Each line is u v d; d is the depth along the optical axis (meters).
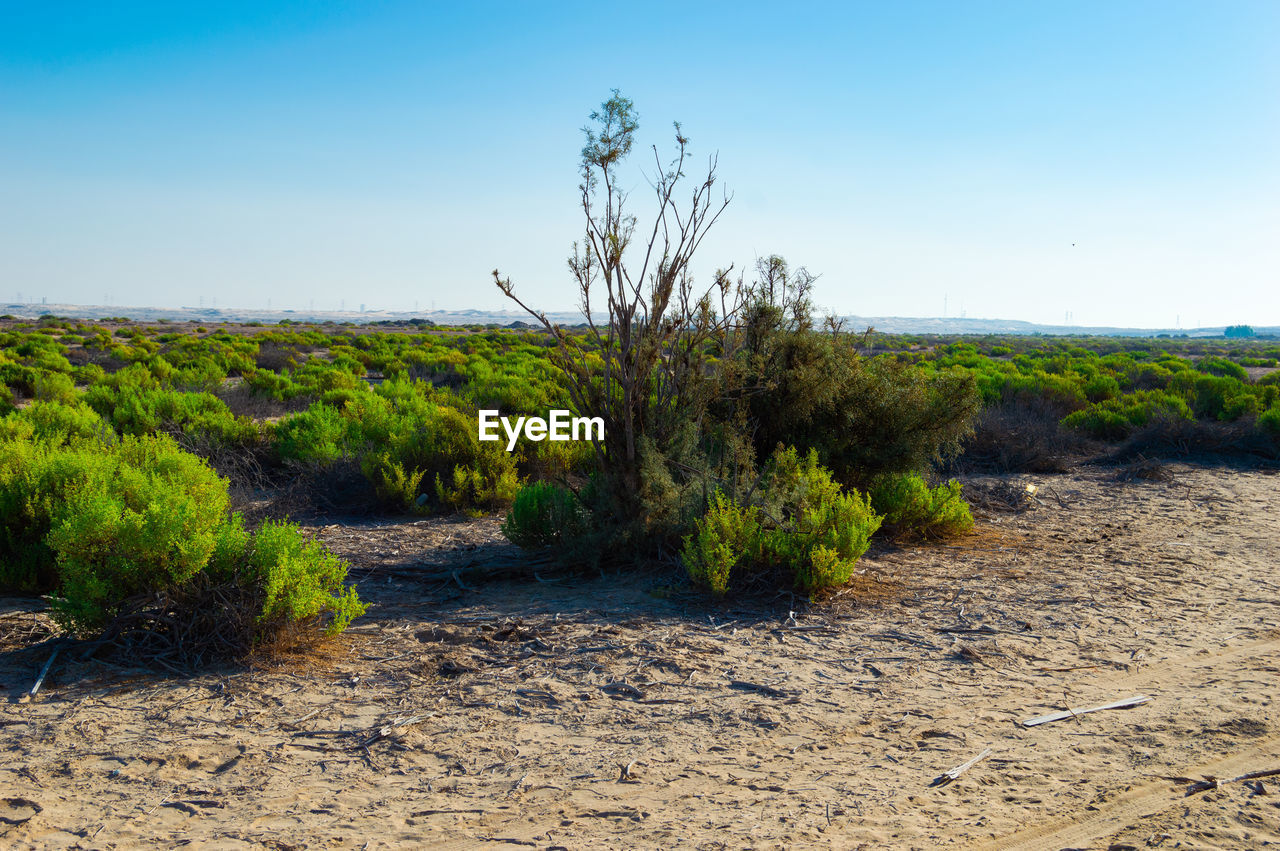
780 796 3.65
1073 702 4.74
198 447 12.09
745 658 5.50
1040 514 10.94
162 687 4.86
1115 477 13.95
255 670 5.14
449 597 6.92
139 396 16.14
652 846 3.24
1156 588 7.29
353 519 10.21
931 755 4.07
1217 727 4.34
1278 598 6.96
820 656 5.55
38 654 5.26
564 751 4.13
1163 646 5.73
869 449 9.30
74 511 6.18
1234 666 5.32
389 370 30.09
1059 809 3.52
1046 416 18.91
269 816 3.46
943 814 3.48
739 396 8.69
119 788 3.69
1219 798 3.60
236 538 5.50
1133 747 4.12
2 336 39.59
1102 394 22.56
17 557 6.66
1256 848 3.19
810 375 8.88
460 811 3.53
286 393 21.44
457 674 5.18
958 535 9.41
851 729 4.39
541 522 8.12
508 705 4.71
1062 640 5.89
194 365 28.84
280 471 12.20
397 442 11.41
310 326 99.75
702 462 7.90
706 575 6.77
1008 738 4.26
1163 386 26.56
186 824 3.39
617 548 7.74
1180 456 16.03
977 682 5.07
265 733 4.29
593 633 5.96
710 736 4.32
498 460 10.98
